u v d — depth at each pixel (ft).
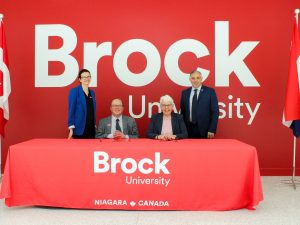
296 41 15.10
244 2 17.37
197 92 15.84
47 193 11.53
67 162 11.48
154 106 17.58
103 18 17.53
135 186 11.48
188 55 17.49
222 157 11.37
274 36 17.37
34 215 11.32
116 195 11.49
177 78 17.52
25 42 17.60
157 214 11.43
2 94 15.71
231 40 17.42
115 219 10.98
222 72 17.44
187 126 16.01
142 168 11.43
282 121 15.83
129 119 15.01
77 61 17.58
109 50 17.57
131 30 17.53
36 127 17.69
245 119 17.52
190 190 11.44
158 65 17.53
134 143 12.17
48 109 17.69
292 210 11.93
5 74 15.74
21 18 17.57
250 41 17.37
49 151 11.48
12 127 17.69
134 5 17.51
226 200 11.47
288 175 17.52
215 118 15.72
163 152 11.40
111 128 14.88
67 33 17.56
